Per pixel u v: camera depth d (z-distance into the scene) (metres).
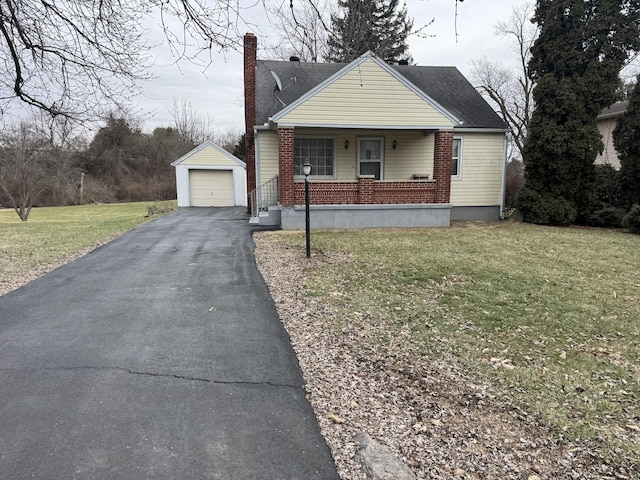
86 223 13.78
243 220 13.79
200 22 3.91
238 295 5.32
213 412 2.70
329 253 7.96
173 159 38.16
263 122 12.48
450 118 11.30
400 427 2.57
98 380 3.10
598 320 4.58
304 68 15.08
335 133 12.78
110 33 4.68
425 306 4.91
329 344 3.82
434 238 9.83
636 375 3.32
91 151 34.00
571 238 10.11
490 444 2.42
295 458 2.27
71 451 2.29
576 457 2.31
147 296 5.26
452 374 3.28
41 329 4.12
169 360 3.46
